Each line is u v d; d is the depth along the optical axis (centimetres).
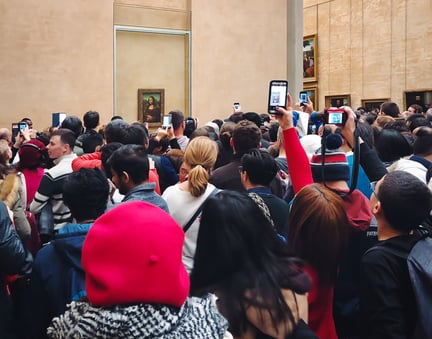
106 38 1386
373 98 2080
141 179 338
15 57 1275
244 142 402
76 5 1345
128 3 1455
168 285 143
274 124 716
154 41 1505
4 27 1262
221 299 171
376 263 235
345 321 289
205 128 629
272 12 1673
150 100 1498
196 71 1552
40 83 1304
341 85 2227
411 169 397
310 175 293
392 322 226
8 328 298
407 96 1944
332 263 243
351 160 360
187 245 329
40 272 253
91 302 146
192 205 332
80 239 252
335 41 2250
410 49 1928
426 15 1866
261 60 1658
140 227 144
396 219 241
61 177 438
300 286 182
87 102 1363
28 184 501
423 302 221
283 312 169
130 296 141
